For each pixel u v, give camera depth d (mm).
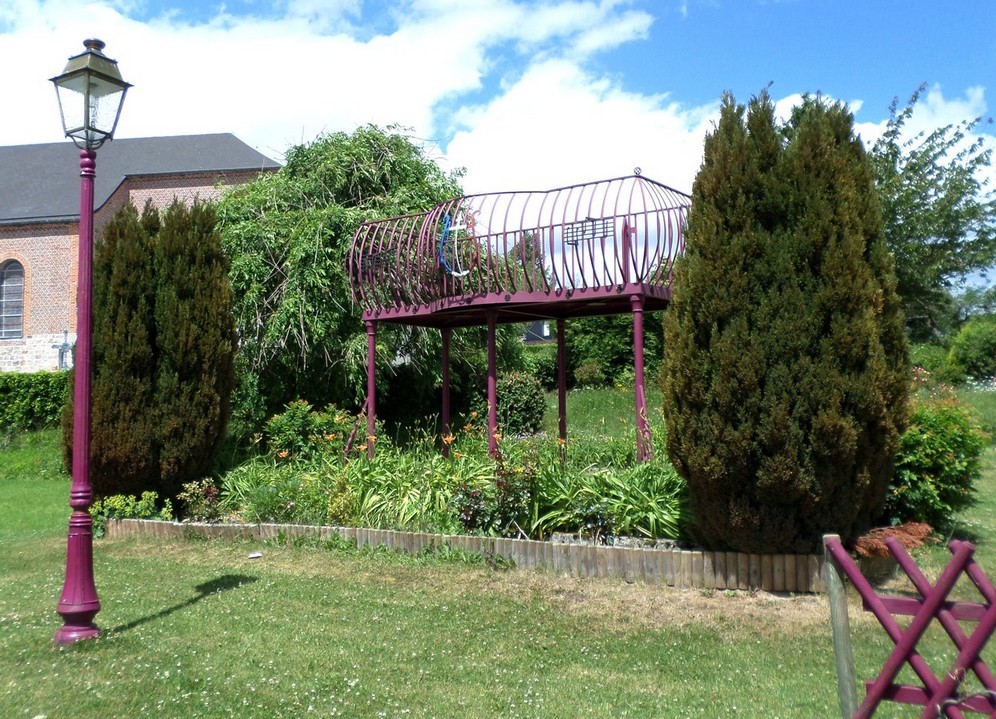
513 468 7945
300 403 12281
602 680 4781
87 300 5590
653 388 19375
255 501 9172
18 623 5926
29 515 11898
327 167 15797
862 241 6055
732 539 6438
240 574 7410
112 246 9695
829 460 5949
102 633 5570
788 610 5902
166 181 31375
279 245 14789
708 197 6371
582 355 23141
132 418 9508
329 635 5605
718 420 6078
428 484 8727
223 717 4164
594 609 6141
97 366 9609
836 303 5922
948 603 2730
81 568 5520
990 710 2635
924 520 7285
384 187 16500
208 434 9805
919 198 19750
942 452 7094
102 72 5535
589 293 8742
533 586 6715
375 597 6547
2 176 31406
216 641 5465
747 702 4391
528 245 9211
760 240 6105
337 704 4363
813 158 6156
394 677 4820
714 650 5250
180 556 8281
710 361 6164
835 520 6195
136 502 9562
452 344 16688
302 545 8320
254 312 14484
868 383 5895
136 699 4379
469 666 5012
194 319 9766
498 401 16422
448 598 6484
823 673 4789
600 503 7645
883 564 6434
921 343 22500
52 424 19766
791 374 5934
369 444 10398
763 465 6008
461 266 9516
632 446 9789
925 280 19047
